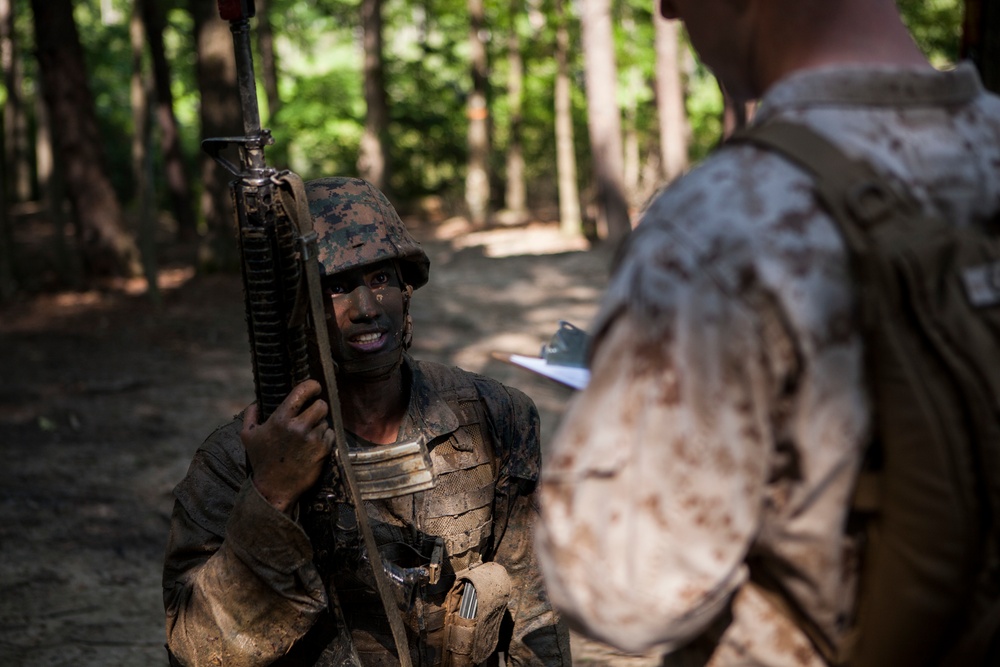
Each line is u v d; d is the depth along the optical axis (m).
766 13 1.05
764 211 0.93
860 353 0.93
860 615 0.98
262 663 1.59
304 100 20.64
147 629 3.81
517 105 21.80
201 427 6.61
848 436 0.93
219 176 12.15
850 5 1.04
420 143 27.45
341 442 1.57
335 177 1.81
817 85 1.00
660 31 14.04
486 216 20.34
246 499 1.56
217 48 11.97
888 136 0.98
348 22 27.28
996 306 0.95
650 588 0.93
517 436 1.89
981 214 1.00
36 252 14.24
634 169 19.59
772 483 0.96
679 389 0.92
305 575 1.58
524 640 1.88
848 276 0.93
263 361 1.57
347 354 1.73
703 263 0.92
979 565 0.93
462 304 10.64
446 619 1.78
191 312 10.20
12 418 6.70
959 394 0.91
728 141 1.03
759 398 0.92
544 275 12.60
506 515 1.89
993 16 2.71
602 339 0.99
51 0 11.11
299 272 1.52
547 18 17.98
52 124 11.48
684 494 0.92
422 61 26.14
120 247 11.51
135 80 11.55
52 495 5.25
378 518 1.76
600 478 0.96
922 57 1.08
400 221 1.82
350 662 1.70
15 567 4.33
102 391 7.39
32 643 3.65
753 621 1.02
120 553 4.54
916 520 0.92
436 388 1.87
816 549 0.96
